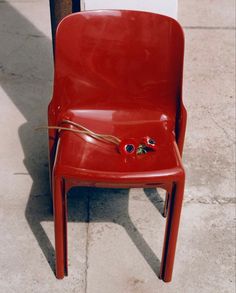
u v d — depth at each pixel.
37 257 2.58
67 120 2.44
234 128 3.46
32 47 4.14
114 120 2.49
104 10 2.31
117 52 2.38
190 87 3.83
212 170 3.12
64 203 2.24
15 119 3.42
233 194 2.98
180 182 2.16
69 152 2.25
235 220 2.83
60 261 2.41
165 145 2.35
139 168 2.20
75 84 2.43
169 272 2.45
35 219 2.76
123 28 2.34
